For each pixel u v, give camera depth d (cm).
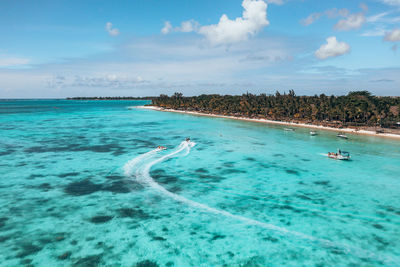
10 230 2762
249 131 10738
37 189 3912
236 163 5612
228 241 2656
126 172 4816
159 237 2698
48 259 2314
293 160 5925
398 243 2662
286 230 2880
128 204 3450
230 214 3228
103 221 2994
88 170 4900
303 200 3688
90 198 3616
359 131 10575
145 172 4847
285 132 10494
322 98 16812
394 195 3888
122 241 2614
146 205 3434
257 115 17250
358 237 2767
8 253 2381
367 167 5384
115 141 8012
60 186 4047
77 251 2439
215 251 2489
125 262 2303
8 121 13425
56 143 7531
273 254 2459
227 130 11000
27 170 4853
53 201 3497
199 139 8638
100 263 2281
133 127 11719
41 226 2856
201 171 4981
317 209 3403
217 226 2939
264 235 2773
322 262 2355
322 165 5522
